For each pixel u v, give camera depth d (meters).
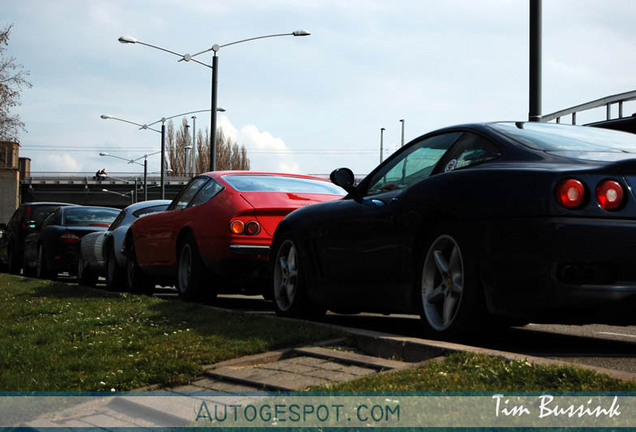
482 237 4.75
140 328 6.19
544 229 4.41
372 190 6.24
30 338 6.07
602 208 4.42
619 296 4.38
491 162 5.09
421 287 5.36
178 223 9.44
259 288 9.16
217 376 4.50
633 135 5.71
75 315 7.36
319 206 6.80
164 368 4.61
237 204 8.45
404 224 5.49
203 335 5.62
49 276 16.50
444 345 4.61
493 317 4.86
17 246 18.77
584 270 4.38
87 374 4.68
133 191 84.56
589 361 4.86
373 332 5.24
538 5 13.25
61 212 16.50
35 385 4.46
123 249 12.00
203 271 8.92
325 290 6.52
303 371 4.50
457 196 5.00
